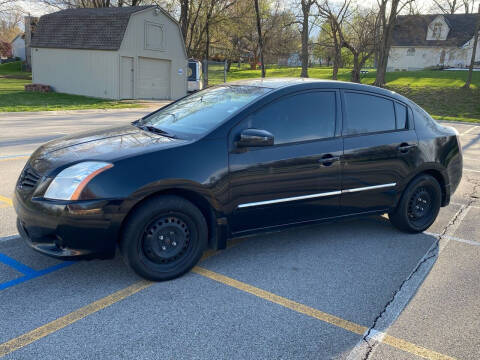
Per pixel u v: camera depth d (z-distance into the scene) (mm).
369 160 4457
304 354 2787
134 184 3293
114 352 2709
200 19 40562
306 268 4047
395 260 4320
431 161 4941
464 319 3283
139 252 3451
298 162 3998
